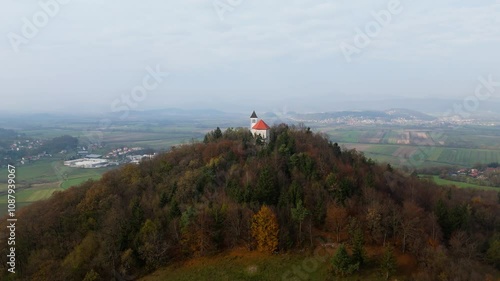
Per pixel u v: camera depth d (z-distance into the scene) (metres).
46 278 62.28
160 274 63.69
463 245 68.06
